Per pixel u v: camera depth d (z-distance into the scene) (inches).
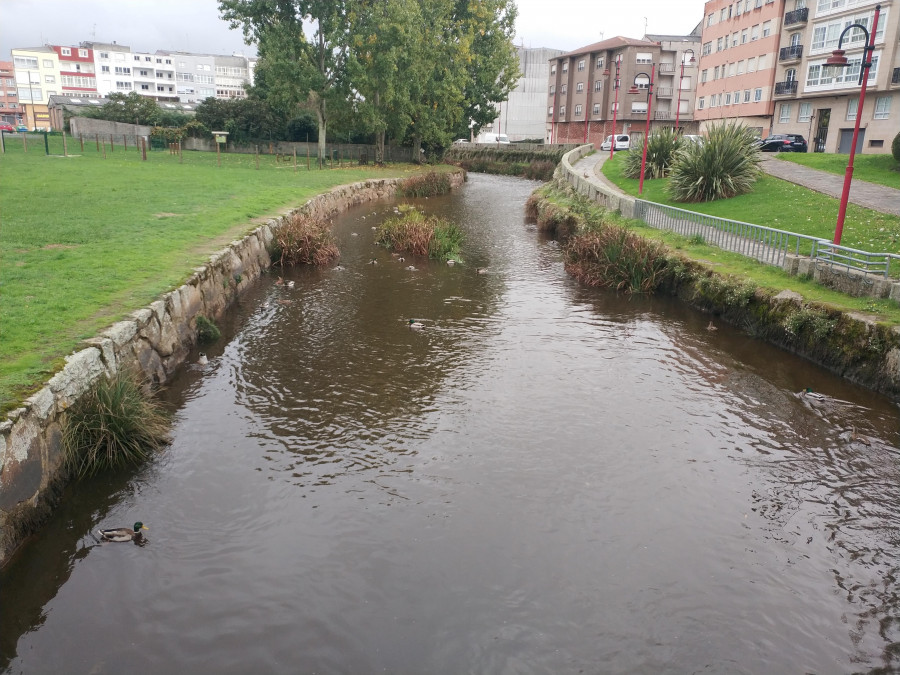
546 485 296.5
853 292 490.6
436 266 778.2
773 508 285.1
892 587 238.8
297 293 625.9
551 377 427.8
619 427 357.4
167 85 5378.9
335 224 1049.5
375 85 1678.2
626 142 2315.5
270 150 2284.7
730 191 1003.3
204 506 272.2
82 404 293.6
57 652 198.5
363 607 219.6
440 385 407.5
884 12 1612.9
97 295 401.7
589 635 211.2
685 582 237.3
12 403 247.6
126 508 268.8
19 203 742.5
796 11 1935.3
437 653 201.9
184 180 1115.9
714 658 203.8
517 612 219.6
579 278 716.7
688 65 3002.0
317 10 1622.8
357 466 307.1
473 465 311.6
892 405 391.2
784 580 240.4
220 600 220.7
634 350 487.8
